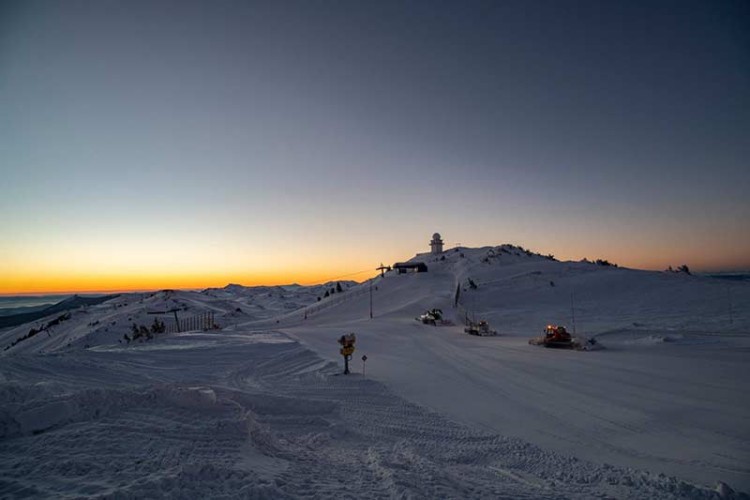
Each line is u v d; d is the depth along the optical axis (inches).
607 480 356.2
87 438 289.6
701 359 971.9
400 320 2439.7
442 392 733.3
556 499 290.4
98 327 3348.9
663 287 2561.5
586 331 1561.3
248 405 505.4
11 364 709.3
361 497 237.3
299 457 328.5
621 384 760.3
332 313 3225.9
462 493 273.3
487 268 4001.0
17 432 295.9
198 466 242.7
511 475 360.8
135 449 281.1
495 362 1019.9
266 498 216.7
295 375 879.7
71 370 736.3
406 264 4581.7
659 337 1284.4
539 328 1873.8
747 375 805.2
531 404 647.1
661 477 350.3
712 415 574.2
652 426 536.1
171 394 384.8
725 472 393.4
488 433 508.4
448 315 2509.8
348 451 393.1
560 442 483.8
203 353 1088.2
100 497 190.9
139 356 988.6
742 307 1926.7
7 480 221.5
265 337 1535.4
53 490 212.1
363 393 715.4
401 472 294.8
